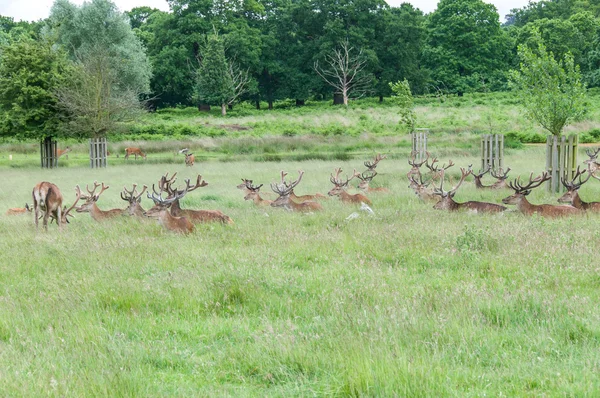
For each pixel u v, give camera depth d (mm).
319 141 45188
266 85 84812
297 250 10234
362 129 52750
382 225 12414
